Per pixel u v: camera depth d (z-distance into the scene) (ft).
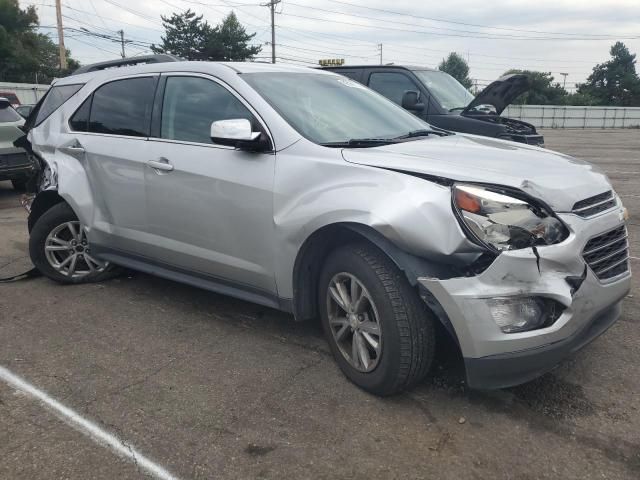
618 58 260.62
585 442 8.69
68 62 204.23
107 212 14.23
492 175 8.96
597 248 9.29
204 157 11.80
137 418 9.37
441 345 11.53
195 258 12.34
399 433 8.92
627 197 29.12
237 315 13.71
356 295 9.84
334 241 10.39
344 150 10.27
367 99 13.64
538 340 8.56
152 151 12.85
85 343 12.21
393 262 9.27
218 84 12.16
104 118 14.51
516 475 7.97
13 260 18.44
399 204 8.89
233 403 9.79
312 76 13.43
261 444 8.67
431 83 26.61
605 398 9.88
